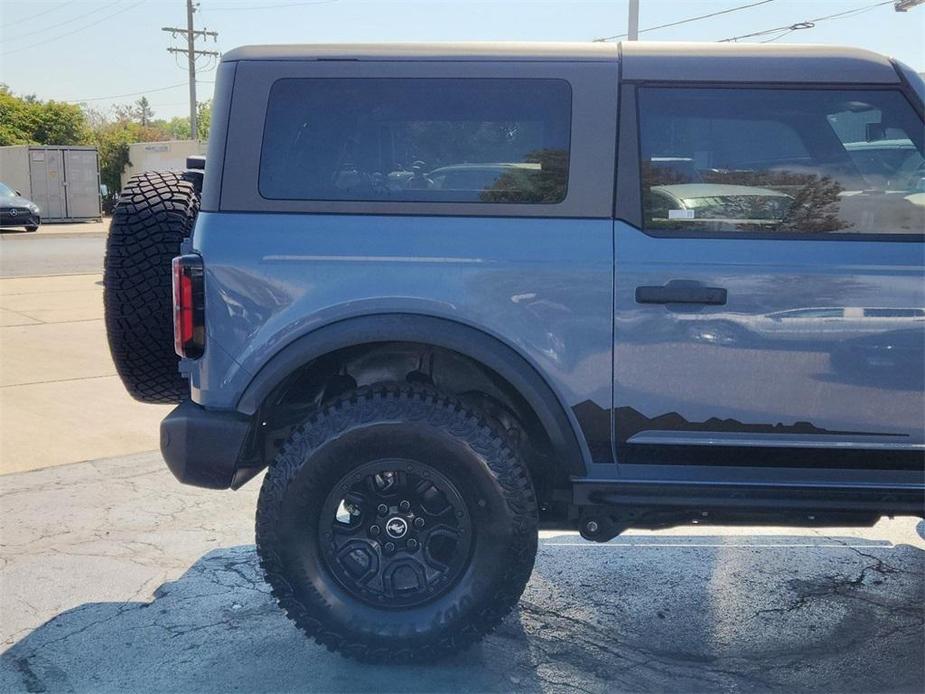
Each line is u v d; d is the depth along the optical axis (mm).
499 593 3371
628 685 3412
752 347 3309
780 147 3373
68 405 7598
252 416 3463
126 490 5566
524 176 3393
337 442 3311
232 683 3402
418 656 3416
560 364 3350
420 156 3416
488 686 3393
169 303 3779
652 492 3420
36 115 50906
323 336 3361
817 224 3367
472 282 3332
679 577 4379
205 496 5484
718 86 3379
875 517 3469
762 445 3367
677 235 3342
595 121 3379
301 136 3434
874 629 3854
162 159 46938
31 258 20312
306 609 3400
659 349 3330
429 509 3428
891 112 3369
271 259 3369
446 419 3328
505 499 3320
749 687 3404
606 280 3316
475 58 3424
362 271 3355
